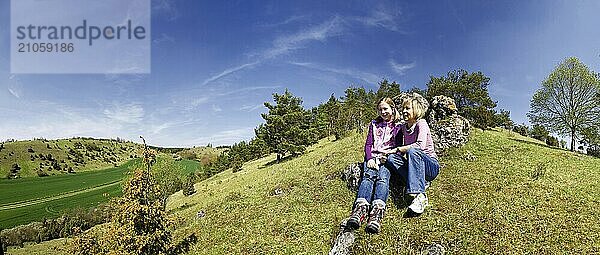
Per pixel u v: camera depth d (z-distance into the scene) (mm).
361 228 10383
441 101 21812
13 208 85812
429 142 8352
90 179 134625
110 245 16109
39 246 38938
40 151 170750
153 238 16500
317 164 29562
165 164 39781
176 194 48406
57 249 35438
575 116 44594
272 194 23031
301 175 26406
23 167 149500
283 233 15867
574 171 19125
